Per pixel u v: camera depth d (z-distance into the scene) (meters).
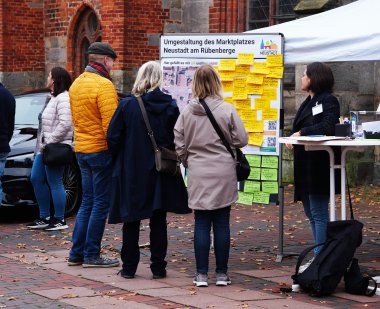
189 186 8.64
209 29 20.53
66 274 9.31
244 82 10.19
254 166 10.20
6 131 11.88
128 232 9.02
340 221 8.27
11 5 23.03
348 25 9.58
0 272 9.41
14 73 23.20
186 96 10.62
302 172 9.24
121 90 20.38
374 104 17.08
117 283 8.80
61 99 12.06
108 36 20.59
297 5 17.62
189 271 9.45
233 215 13.90
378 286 8.45
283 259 10.16
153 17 20.78
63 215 12.53
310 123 9.19
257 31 10.40
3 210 14.55
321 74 9.13
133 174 8.80
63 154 12.04
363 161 16.92
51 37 23.33
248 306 7.72
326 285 8.09
